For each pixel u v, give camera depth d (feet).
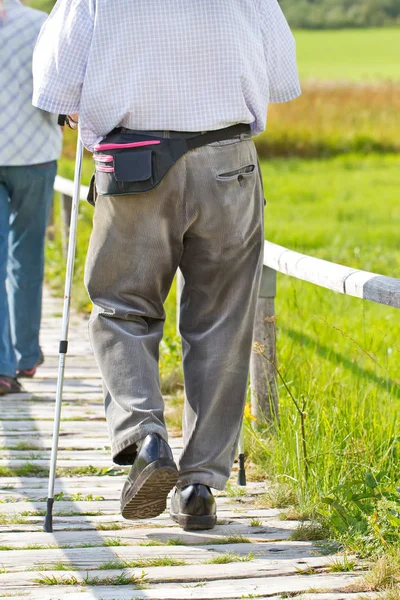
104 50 20.65
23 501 25.91
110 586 20.10
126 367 21.29
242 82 21.01
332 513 23.36
